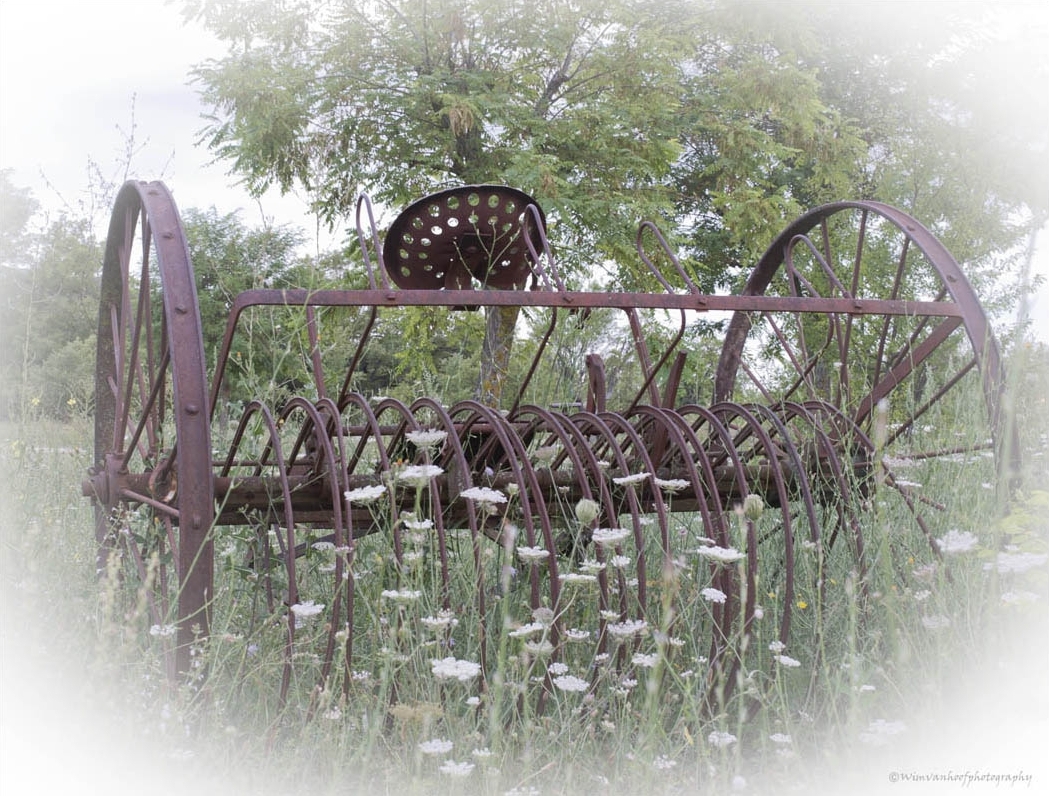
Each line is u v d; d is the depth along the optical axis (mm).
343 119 11984
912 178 12164
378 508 2965
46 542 3242
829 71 17406
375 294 2740
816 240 12172
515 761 2111
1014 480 2920
